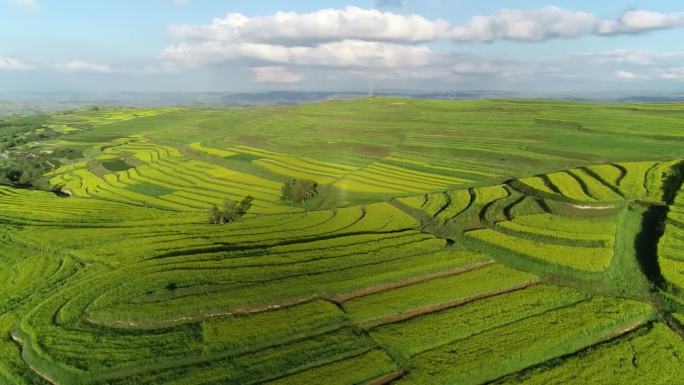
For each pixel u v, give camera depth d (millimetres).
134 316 43594
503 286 49031
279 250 59688
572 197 74812
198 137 168125
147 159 137375
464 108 186500
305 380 34969
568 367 36406
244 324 42344
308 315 43438
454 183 97312
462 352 37844
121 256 59312
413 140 136500
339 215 78375
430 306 45688
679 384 34031
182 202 94312
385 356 37625
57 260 59562
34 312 45375
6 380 37031
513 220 66688
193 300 46188
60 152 154125
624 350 38281
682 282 46688
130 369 37031
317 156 129000
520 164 106312
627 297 47625
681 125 125812
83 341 40594
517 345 38500
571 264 52219
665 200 71062
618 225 64812
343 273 51500
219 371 36281
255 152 138250
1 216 80875
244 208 88312
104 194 102688
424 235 63938
